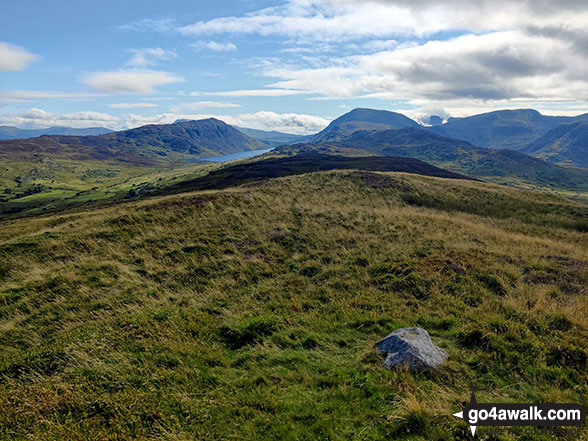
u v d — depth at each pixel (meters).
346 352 8.63
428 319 10.17
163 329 9.54
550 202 40.03
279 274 15.80
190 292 13.84
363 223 23.88
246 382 7.23
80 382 6.85
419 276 13.26
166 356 8.04
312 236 21.08
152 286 14.61
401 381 6.95
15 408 6.00
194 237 20.23
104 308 12.52
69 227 22.67
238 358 8.44
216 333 9.87
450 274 13.55
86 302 13.12
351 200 36.06
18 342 10.70
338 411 6.20
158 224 22.27
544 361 7.93
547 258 17.47
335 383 7.14
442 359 7.86
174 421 5.76
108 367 7.39
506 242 20.72
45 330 11.23
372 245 19.05
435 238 20.06
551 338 8.91
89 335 9.23
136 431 5.47
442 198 40.94
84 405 6.09
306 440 5.49
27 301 13.39
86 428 5.53
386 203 36.88
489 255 16.55
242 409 6.17
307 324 10.38
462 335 9.05
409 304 11.59
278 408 6.27
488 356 7.96
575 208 37.06
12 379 7.28
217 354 8.48
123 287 14.45
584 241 25.86
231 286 14.51
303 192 37.47
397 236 20.92
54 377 7.11
